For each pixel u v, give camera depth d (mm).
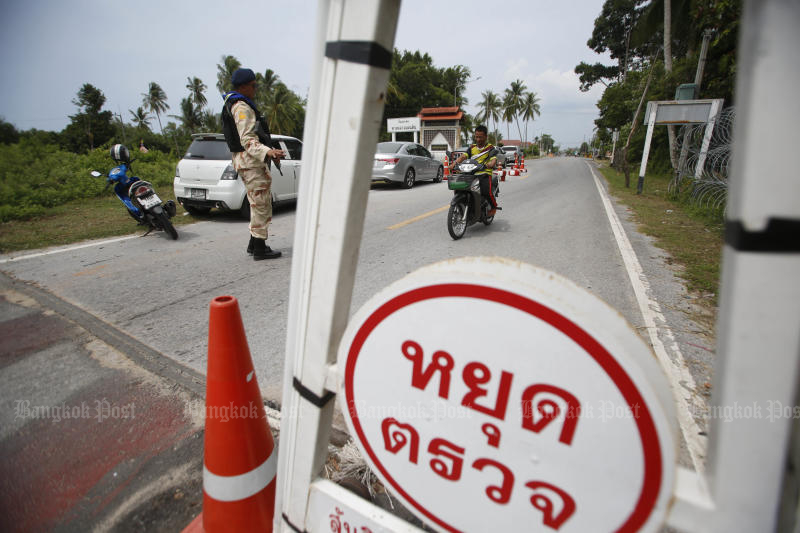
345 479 1520
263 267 4582
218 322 1321
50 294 3799
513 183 14055
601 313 678
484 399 809
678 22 11086
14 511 1653
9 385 2436
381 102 911
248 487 1417
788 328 566
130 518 1623
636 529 717
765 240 554
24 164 8625
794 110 512
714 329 3021
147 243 5680
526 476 801
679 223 6988
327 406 1111
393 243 5621
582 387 700
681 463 1794
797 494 686
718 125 8312
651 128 10562
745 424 614
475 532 901
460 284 772
